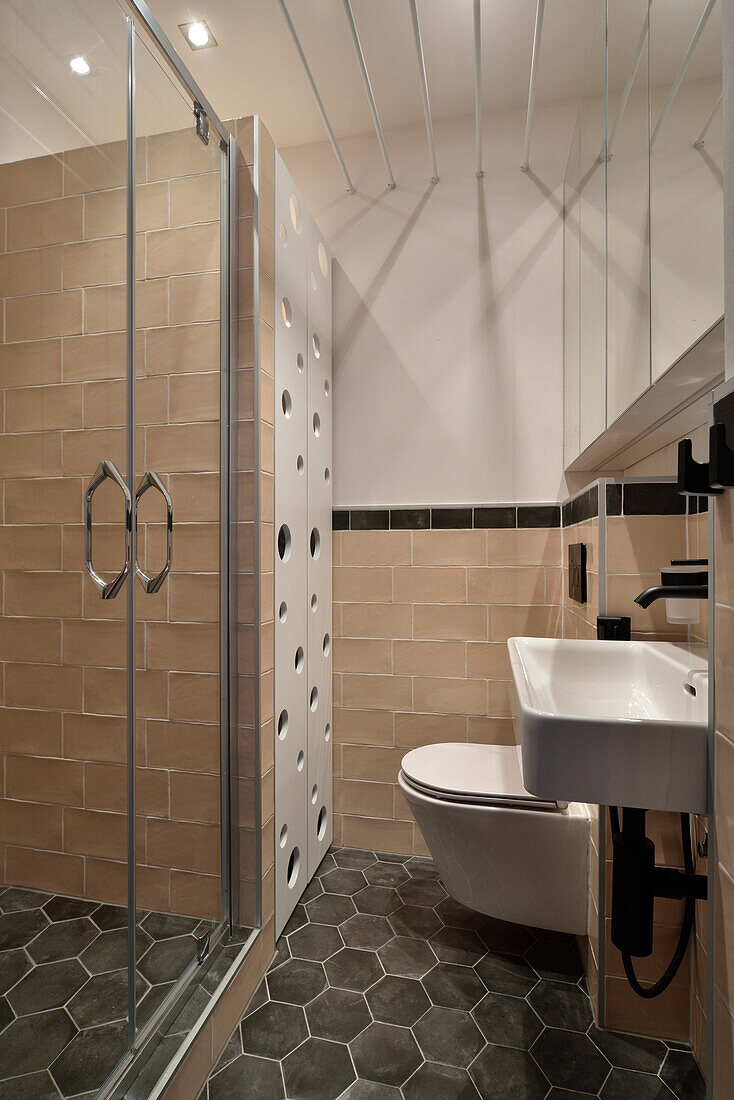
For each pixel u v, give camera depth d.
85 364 1.15
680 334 0.98
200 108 1.49
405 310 2.41
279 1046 1.40
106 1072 1.10
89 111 1.15
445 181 2.39
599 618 1.60
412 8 1.57
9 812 1.00
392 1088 1.29
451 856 1.71
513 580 2.29
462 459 2.35
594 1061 1.36
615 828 1.33
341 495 2.45
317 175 2.50
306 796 2.06
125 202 1.24
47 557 1.07
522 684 1.17
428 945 1.77
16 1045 0.97
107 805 1.17
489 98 2.27
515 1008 1.52
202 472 1.52
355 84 2.18
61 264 1.10
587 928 1.62
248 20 1.89
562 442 2.27
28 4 1.03
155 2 1.82
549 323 2.29
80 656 1.13
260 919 1.62
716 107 0.84
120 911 1.17
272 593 1.72
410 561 2.37
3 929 0.97
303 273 2.04
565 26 1.90
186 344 1.46
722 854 0.83
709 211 0.86
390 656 2.37
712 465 0.79
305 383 2.06
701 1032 1.33
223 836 1.59
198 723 1.49
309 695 2.10
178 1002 1.34
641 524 1.61
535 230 2.31
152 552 1.34
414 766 1.84
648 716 1.38
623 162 1.36
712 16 0.86
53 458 1.08
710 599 0.89
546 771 0.98
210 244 1.53
